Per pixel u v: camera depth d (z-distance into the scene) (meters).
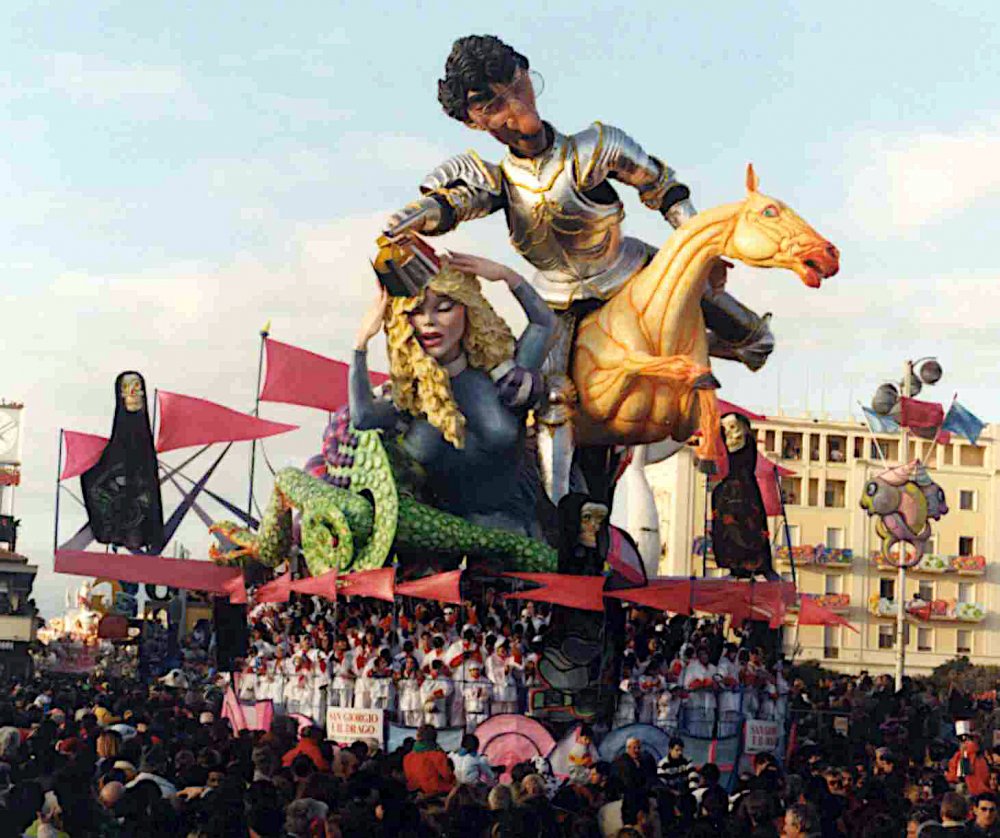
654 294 26.66
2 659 46.94
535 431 27.19
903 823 14.90
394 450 27.50
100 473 29.64
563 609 22.94
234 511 33.91
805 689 36.38
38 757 16.38
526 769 15.84
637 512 30.45
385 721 23.81
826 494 87.00
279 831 11.77
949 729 31.80
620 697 23.64
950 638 88.69
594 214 27.02
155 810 12.07
